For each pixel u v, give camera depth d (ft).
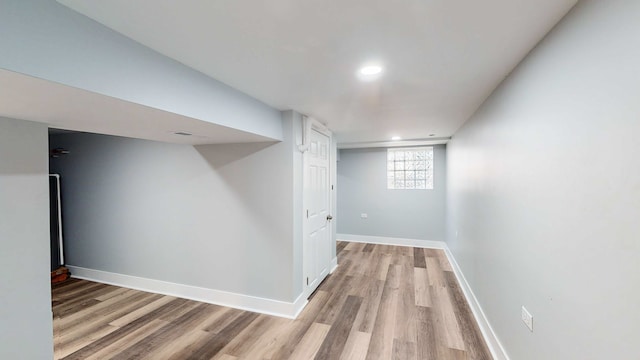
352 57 5.14
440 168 18.49
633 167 2.78
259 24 4.00
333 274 13.34
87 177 12.21
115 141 11.59
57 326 8.64
